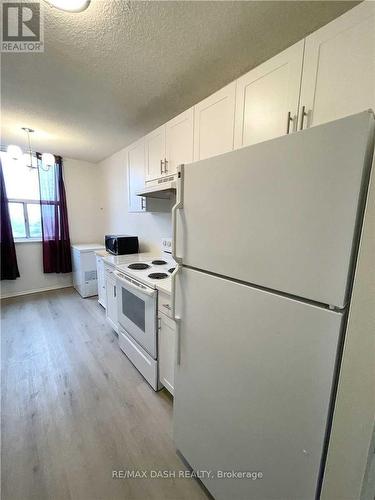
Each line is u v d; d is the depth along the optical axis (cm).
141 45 125
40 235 383
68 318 293
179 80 158
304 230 60
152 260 255
